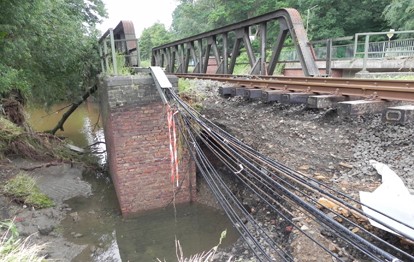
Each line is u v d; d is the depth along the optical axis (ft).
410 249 10.71
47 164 31.78
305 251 12.62
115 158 22.38
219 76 30.83
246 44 27.14
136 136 22.26
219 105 25.32
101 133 52.26
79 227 22.41
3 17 19.65
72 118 65.67
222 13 113.91
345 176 14.99
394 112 12.57
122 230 22.27
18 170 28.63
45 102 41.11
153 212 23.91
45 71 37.42
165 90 18.10
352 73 47.98
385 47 53.62
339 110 14.69
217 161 27.78
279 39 24.34
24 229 20.29
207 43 34.01
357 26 86.02
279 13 23.52
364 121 18.65
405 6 65.21
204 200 24.84
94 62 40.57
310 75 21.81
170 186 24.02
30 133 33.14
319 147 17.63
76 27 37.63
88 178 31.91
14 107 34.73
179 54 42.73
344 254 11.62
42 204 23.86
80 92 42.98
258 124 21.65
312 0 86.63
